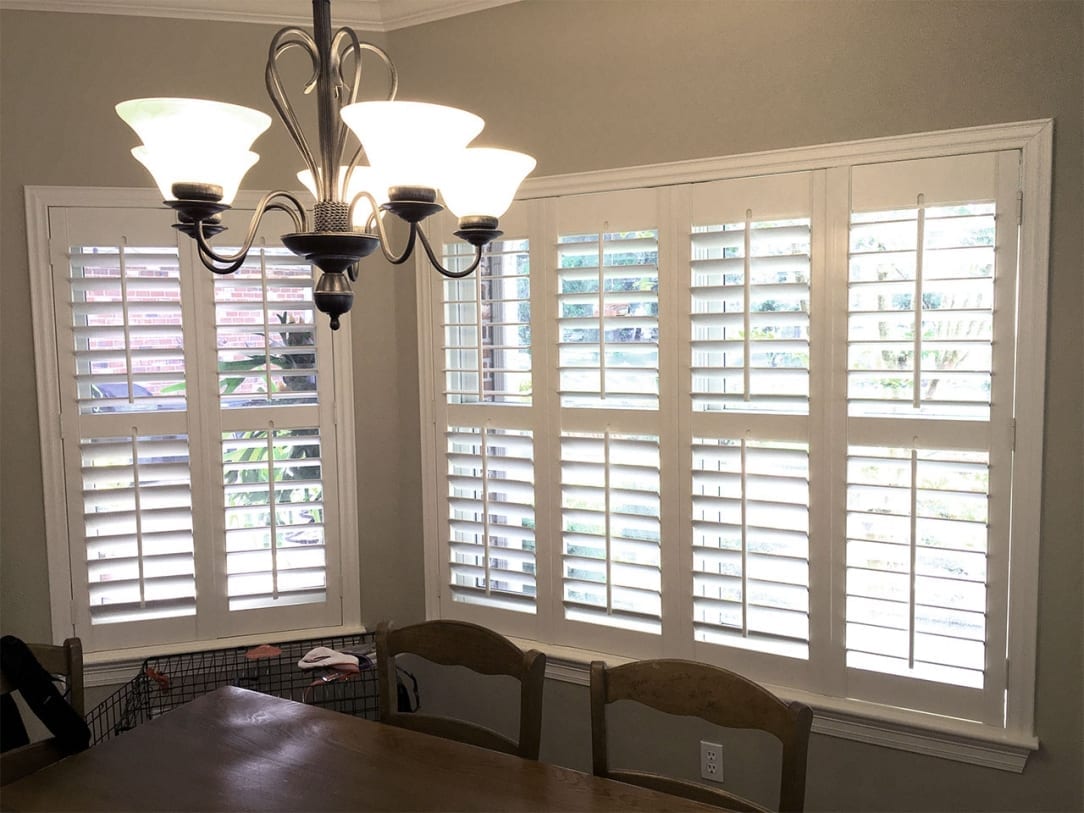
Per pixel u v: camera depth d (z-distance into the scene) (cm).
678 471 231
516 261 251
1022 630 194
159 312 254
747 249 214
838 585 213
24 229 245
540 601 255
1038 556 191
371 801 143
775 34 210
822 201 207
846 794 217
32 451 249
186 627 263
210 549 263
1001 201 188
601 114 235
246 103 257
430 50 259
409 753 160
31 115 244
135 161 250
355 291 271
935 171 194
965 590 199
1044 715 194
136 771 153
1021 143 186
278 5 253
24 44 242
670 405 231
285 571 268
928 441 200
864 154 201
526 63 244
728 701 155
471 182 127
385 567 279
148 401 255
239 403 263
